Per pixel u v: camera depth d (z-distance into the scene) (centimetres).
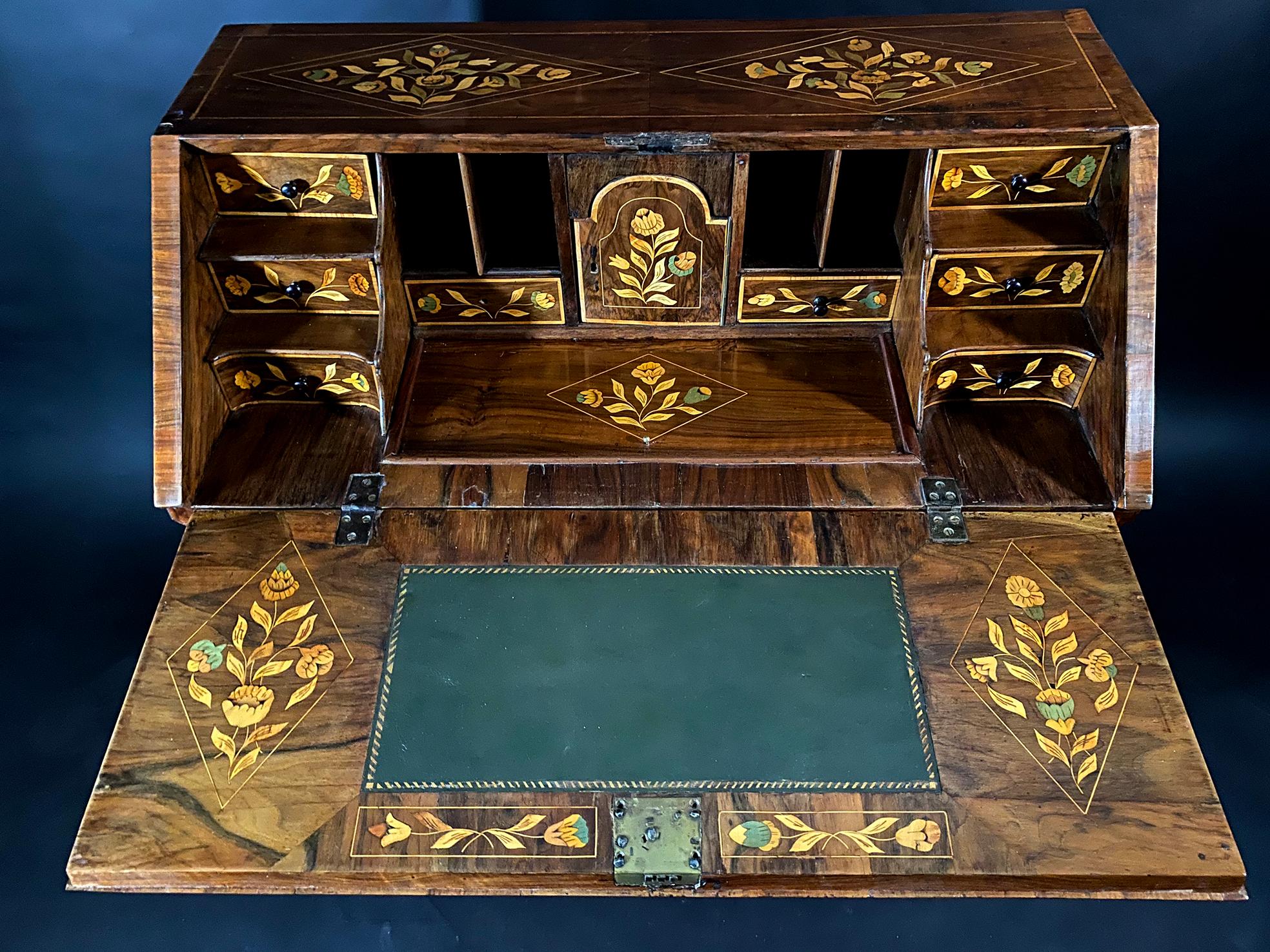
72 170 299
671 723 187
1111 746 184
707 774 182
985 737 186
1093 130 203
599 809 179
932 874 173
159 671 194
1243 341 311
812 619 200
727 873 174
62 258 311
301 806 179
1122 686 191
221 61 227
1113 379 214
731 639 197
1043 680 192
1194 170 297
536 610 201
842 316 245
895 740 185
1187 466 307
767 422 230
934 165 212
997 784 181
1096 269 219
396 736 187
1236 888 175
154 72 290
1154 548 298
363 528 213
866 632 198
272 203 219
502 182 253
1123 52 289
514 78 222
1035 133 203
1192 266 307
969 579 205
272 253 215
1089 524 213
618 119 209
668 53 229
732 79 220
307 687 192
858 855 174
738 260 232
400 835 177
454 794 181
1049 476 220
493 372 240
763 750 185
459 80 221
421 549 210
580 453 225
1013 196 218
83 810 262
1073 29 231
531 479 221
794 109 211
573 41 234
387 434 228
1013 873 173
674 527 212
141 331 320
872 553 209
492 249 240
